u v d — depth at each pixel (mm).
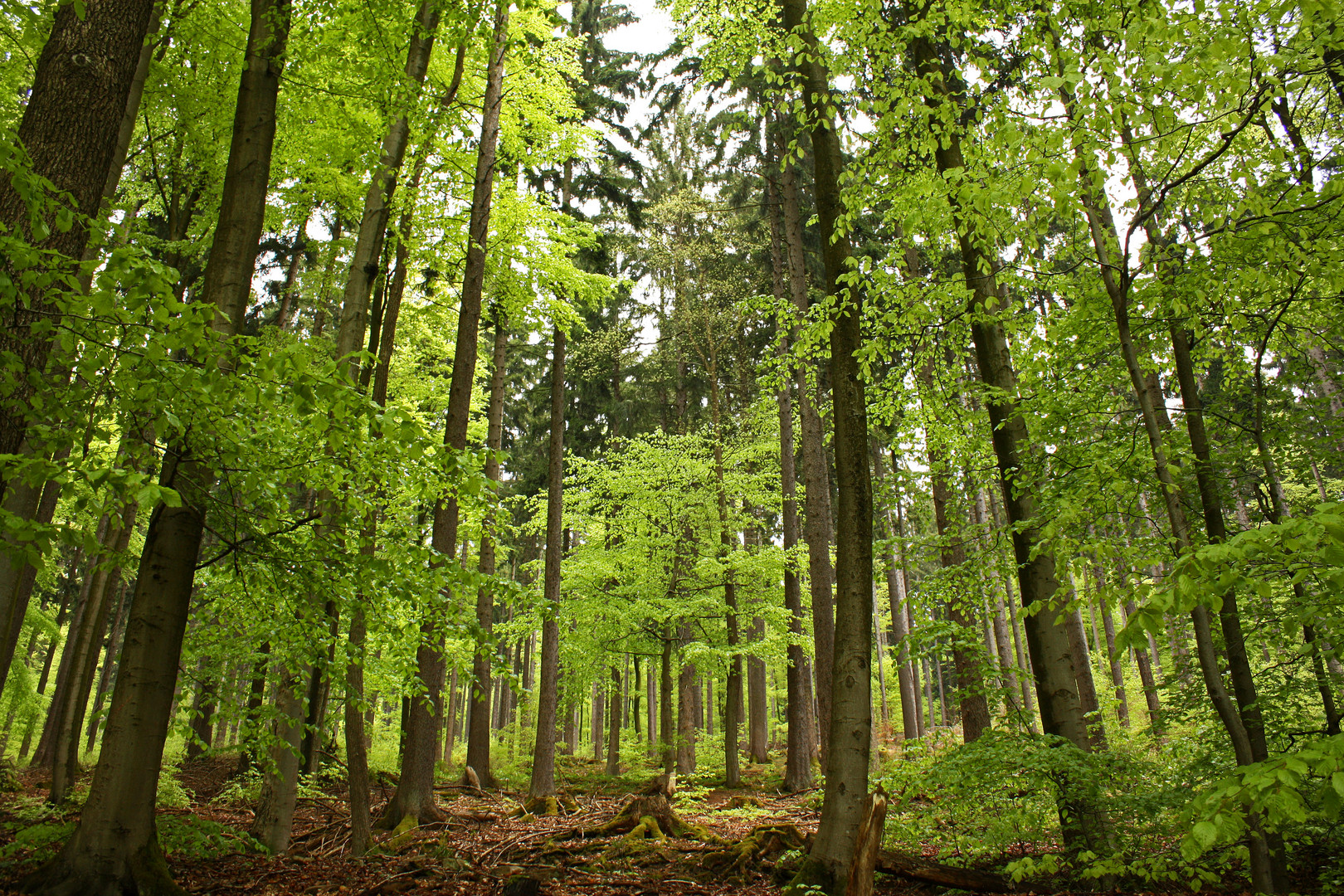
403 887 5812
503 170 11031
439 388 13297
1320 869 5043
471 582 4828
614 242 17188
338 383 3301
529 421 24125
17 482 4711
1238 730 3268
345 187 8406
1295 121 5105
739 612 15031
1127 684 14211
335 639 5711
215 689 5945
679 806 10875
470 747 14281
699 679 18922
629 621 14609
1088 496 4422
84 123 4383
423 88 7215
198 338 2939
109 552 4840
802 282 14859
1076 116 3260
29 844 4938
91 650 9664
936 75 4293
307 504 10273
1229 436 5852
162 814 5652
